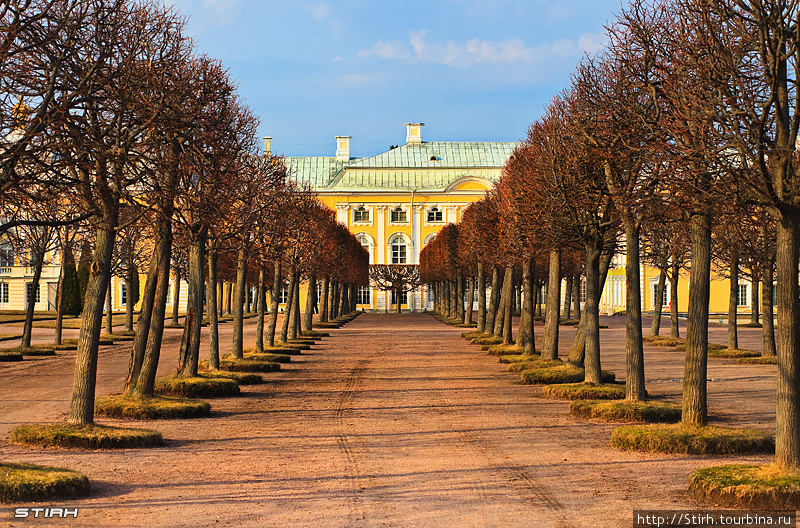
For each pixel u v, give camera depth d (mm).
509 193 29812
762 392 21328
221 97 18469
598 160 18953
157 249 18234
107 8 13109
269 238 30078
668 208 13781
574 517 9273
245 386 23406
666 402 17609
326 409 18906
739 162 11469
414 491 10625
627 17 16297
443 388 22922
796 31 10148
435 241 78375
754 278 31312
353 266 70188
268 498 10234
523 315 32688
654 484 11031
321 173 108250
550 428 16000
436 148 106500
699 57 11750
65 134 11398
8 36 10805
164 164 13773
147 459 12859
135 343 18266
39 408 18469
